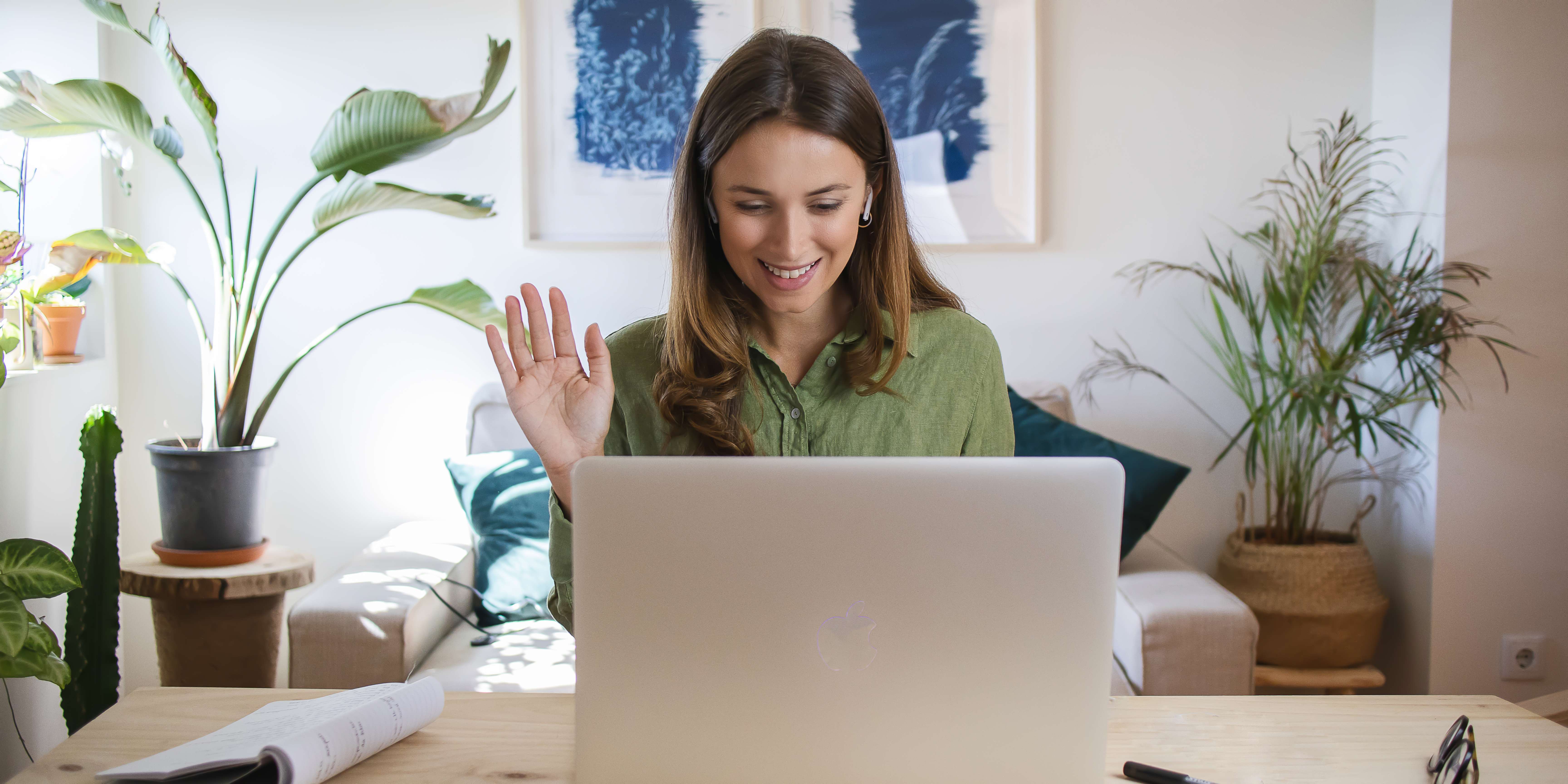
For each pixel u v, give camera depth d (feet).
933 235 8.50
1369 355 7.64
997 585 2.44
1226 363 8.23
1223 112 8.48
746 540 2.44
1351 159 8.43
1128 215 8.55
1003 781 2.50
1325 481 8.70
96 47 7.77
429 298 7.11
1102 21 8.45
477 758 2.92
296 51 8.21
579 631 2.49
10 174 7.54
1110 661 2.47
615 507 2.44
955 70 8.38
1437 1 7.62
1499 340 7.65
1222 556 8.13
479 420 7.95
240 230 8.27
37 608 6.81
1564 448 7.75
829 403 3.84
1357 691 8.40
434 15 8.26
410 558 7.16
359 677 5.94
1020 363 8.63
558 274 8.47
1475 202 7.61
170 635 6.63
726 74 3.40
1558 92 7.55
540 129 8.35
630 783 2.53
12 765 6.53
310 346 7.07
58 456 7.14
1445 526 7.80
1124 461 7.30
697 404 3.63
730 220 3.39
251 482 6.84
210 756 2.64
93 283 7.92
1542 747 2.97
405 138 6.51
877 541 2.43
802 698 2.48
